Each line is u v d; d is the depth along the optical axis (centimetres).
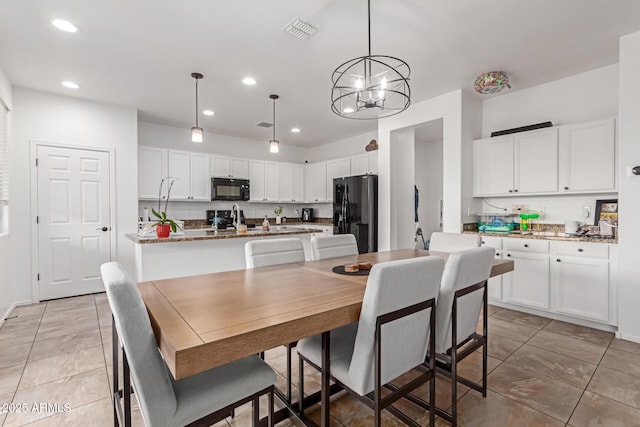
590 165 299
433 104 392
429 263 135
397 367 134
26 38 254
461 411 171
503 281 337
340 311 122
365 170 531
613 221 297
